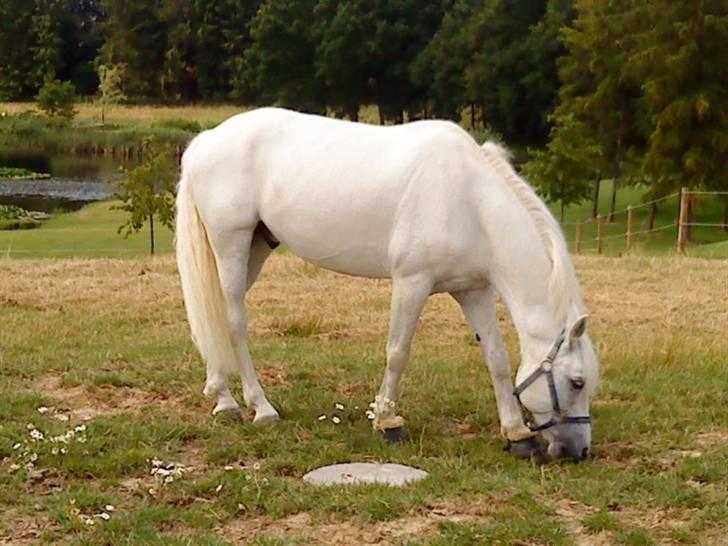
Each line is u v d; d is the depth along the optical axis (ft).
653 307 40.01
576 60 120.26
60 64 288.10
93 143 198.18
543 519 17.21
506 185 20.90
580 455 20.22
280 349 31.17
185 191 23.80
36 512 17.71
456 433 22.95
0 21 283.79
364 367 28.58
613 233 97.19
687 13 99.45
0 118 215.31
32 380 26.66
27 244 81.56
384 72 230.27
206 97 275.39
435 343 33.06
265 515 17.72
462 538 16.39
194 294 23.67
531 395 20.26
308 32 236.63
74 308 38.14
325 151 22.16
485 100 196.54
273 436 21.90
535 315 20.34
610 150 112.68
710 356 29.71
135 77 277.03
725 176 99.40
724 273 48.39
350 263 22.18
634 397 25.57
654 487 18.65
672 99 100.17
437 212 20.84
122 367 28.12
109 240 85.56
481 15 195.93
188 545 16.21
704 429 22.66
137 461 20.17
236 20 271.90
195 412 24.08
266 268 48.42
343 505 17.80
